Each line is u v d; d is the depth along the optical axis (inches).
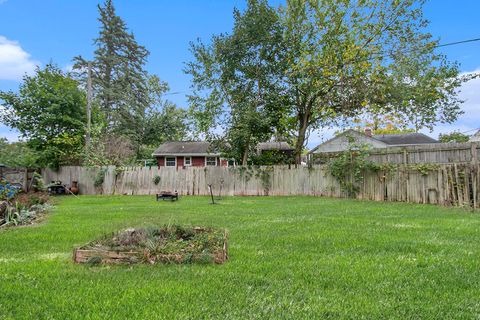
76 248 157.6
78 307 105.0
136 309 103.3
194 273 137.5
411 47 590.6
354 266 147.3
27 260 159.9
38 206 363.6
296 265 149.3
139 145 1203.2
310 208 381.7
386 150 494.3
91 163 697.6
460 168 379.6
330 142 992.2
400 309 103.7
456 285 123.9
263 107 669.3
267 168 628.4
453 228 236.2
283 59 650.2
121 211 362.6
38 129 701.9
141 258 150.9
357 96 626.2
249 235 217.5
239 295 114.3
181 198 568.1
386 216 303.4
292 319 97.4
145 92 1298.0
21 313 101.0
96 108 813.9
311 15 622.5
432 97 624.7
